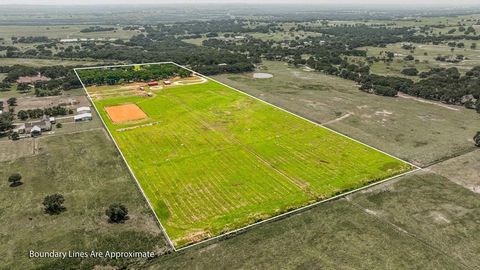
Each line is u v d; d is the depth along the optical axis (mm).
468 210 81500
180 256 68562
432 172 97500
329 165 101500
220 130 126125
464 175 96062
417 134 122688
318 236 73750
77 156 106750
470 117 140125
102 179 94375
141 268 65875
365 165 101312
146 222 77938
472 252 69375
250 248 70625
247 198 86500
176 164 102625
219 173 97812
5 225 76250
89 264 66188
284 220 78688
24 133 122500
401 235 73875
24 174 96375
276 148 112188
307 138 119062
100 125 131375
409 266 65938
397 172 97438
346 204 84062
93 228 75688
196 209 82500
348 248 70438
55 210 81188
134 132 124625
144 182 93250
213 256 68625
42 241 71750
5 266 65500
